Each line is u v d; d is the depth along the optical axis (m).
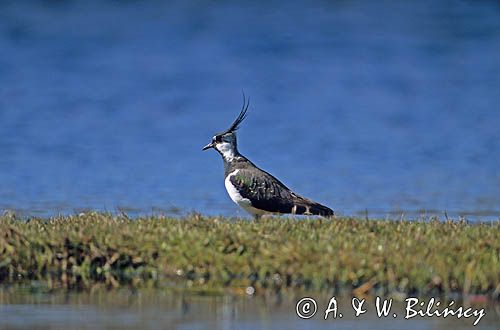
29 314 12.77
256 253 14.23
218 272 14.05
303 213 16.97
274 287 13.80
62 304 13.24
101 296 13.59
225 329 12.16
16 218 16.84
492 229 15.23
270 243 14.36
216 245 14.43
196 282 14.04
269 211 17.16
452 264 13.58
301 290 13.66
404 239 14.47
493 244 14.20
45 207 22.95
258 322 12.48
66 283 14.15
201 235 14.62
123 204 23.52
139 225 15.24
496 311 12.89
